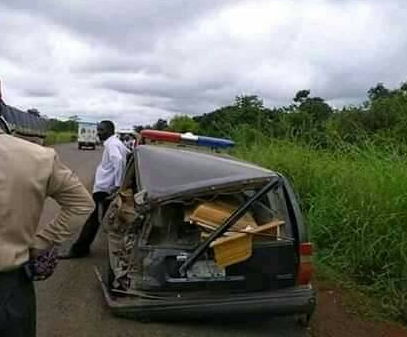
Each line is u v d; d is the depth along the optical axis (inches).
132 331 197.0
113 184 300.5
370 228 286.0
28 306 101.6
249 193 205.8
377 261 279.6
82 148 2241.6
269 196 206.8
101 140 317.4
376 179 309.3
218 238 196.1
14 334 99.3
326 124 475.8
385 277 267.7
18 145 98.8
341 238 306.0
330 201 331.6
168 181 202.2
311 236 319.0
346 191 327.3
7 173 96.0
